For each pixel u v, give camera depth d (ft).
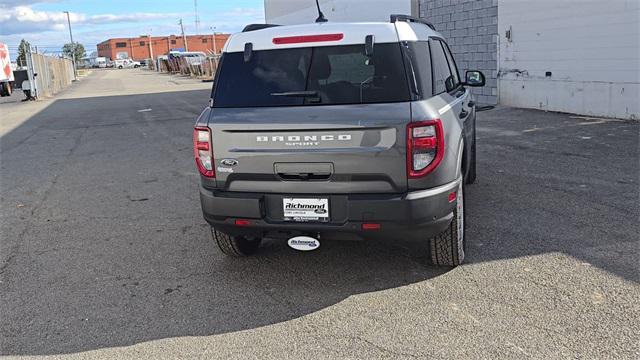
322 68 12.84
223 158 13.04
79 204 23.27
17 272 15.96
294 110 12.52
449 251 13.96
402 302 12.83
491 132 34.47
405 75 12.45
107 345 11.73
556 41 40.29
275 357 10.91
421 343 11.07
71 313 13.26
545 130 33.91
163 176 27.94
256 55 13.44
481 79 20.34
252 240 16.21
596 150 27.40
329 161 12.26
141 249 17.42
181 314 12.94
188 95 85.76
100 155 35.32
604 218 17.72
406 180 12.12
